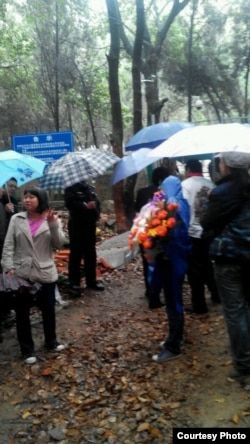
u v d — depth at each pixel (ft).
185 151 12.63
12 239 15.31
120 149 34.96
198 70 75.72
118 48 34.06
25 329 15.44
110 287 22.95
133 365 14.34
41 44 65.16
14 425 12.15
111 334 16.97
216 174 14.28
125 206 36.76
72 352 15.69
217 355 13.98
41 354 15.72
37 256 15.30
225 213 11.74
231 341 12.45
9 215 20.10
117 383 13.42
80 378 13.94
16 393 13.56
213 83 77.77
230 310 12.31
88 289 22.48
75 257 21.36
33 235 15.30
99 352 15.47
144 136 24.82
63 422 12.05
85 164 19.47
